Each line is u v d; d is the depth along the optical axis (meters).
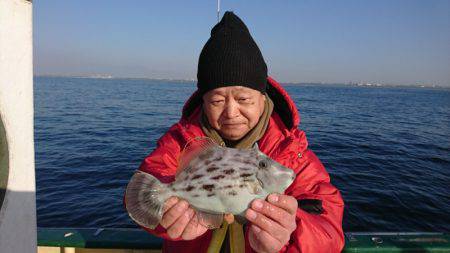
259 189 1.64
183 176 1.66
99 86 98.19
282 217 1.36
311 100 57.22
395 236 2.83
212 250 1.70
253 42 2.07
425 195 8.49
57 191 8.32
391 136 19.55
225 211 1.63
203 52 2.02
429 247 2.66
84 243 2.75
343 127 23.00
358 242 2.72
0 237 1.30
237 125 1.91
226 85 1.86
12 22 1.26
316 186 1.92
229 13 2.11
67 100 41.75
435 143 17.39
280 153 1.92
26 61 1.35
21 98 1.34
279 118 2.17
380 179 9.95
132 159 12.02
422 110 44.00
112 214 6.96
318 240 1.60
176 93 70.38
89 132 18.36
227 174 1.66
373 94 100.19
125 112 30.36
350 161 12.35
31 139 1.42
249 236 1.46
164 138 2.24
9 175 1.32
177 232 1.55
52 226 6.49
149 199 1.60
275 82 2.16
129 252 2.77
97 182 9.09
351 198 8.15
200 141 1.74
